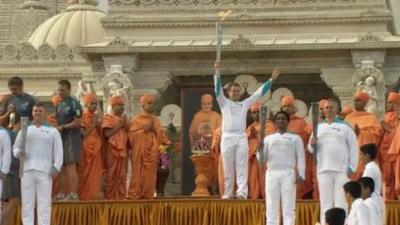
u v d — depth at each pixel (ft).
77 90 115.85
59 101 82.23
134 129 83.82
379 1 111.65
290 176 75.25
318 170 75.41
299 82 116.57
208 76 115.65
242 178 80.43
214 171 87.71
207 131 91.76
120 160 83.71
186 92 101.76
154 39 112.88
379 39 108.58
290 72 112.16
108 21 113.50
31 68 129.29
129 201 80.02
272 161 75.46
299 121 83.15
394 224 78.07
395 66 109.60
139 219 79.87
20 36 165.99
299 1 112.37
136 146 83.51
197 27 112.88
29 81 129.18
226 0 113.19
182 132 100.73
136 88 112.27
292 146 75.46
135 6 113.80
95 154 82.89
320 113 81.20
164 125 106.32
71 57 129.39
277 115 75.82
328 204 75.15
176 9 113.29
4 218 77.15
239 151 80.23
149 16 113.50
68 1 156.04
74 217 79.56
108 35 113.60
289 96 83.71
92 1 151.02
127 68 110.83
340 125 75.41
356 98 84.64
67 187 81.46
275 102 106.11
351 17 111.14
